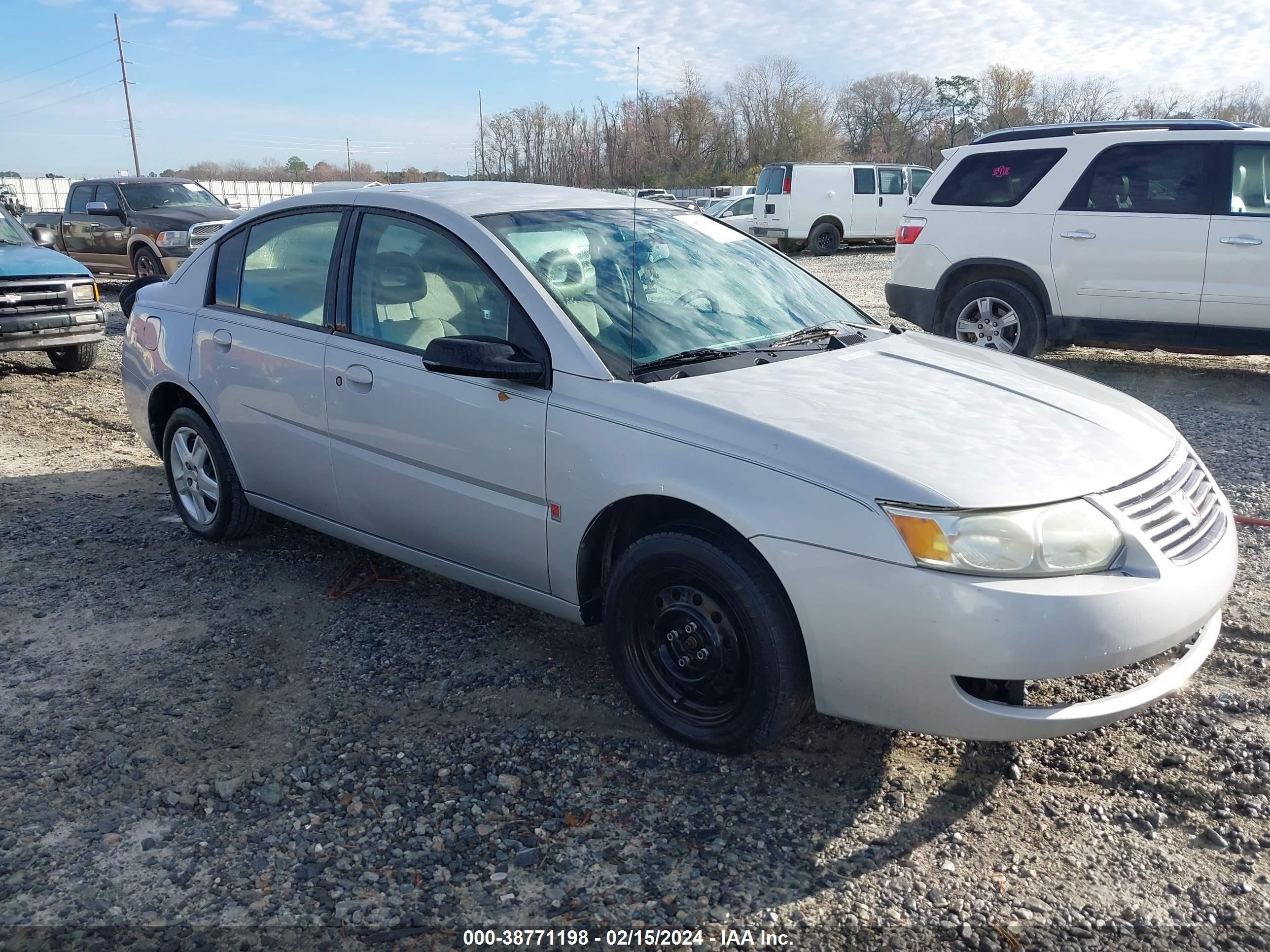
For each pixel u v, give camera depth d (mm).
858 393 3186
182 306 4777
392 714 3402
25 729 3311
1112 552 2711
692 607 3064
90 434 7367
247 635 3996
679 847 2719
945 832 2777
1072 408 3236
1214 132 7457
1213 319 7551
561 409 3227
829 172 22688
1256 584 4250
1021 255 8188
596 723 3328
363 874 2623
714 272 4020
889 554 2627
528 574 3473
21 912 2490
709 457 2910
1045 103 65250
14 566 4688
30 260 9109
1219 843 2705
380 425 3770
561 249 3682
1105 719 2717
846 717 2820
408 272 3783
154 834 2787
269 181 57000
